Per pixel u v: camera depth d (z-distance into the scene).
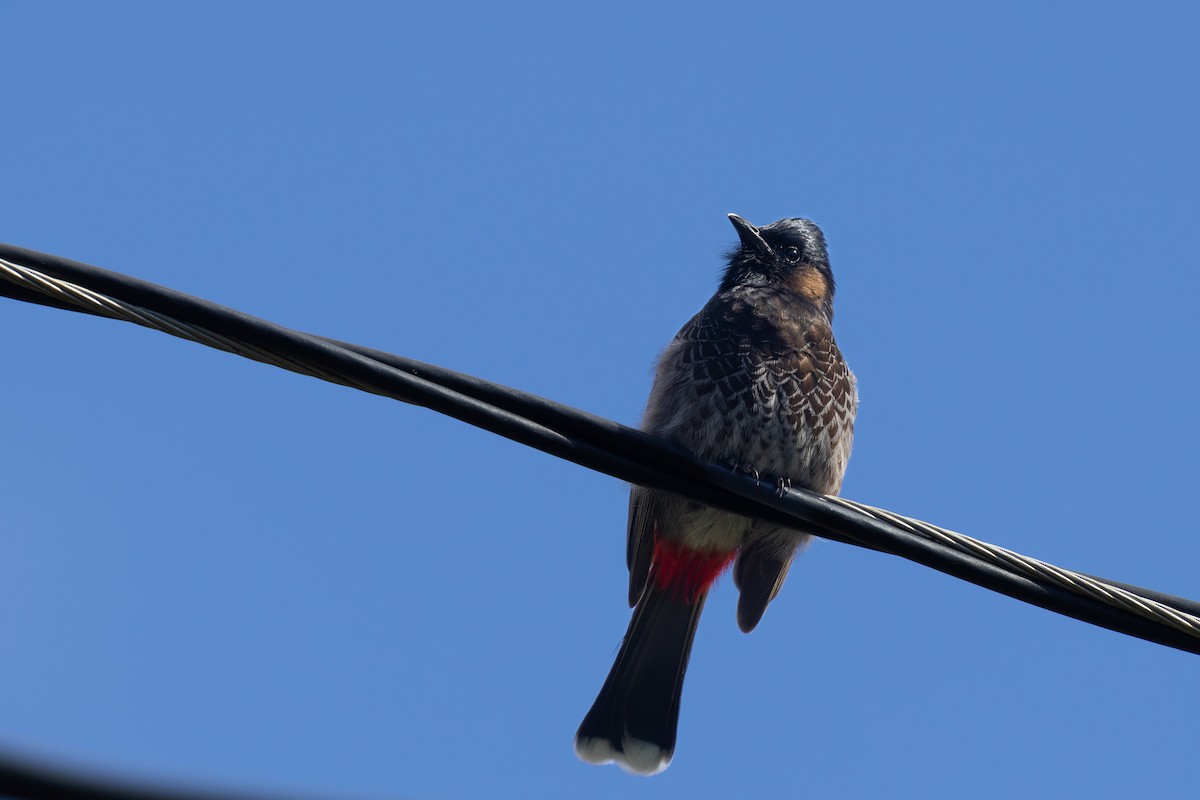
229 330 8.14
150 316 8.05
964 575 8.59
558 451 8.80
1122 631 8.44
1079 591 8.43
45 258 8.10
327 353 8.27
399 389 8.43
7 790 4.51
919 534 8.68
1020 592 8.52
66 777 4.55
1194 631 8.34
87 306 7.95
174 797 4.64
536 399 8.70
